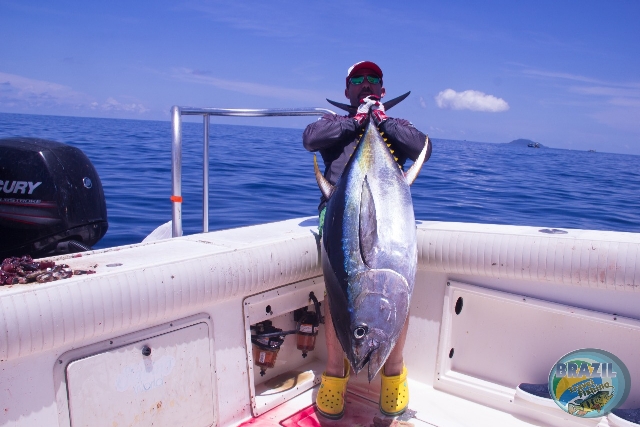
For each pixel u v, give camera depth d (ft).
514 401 8.83
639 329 7.82
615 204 42.19
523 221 30.86
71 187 9.48
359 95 9.74
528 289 8.71
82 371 6.37
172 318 7.28
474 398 9.23
